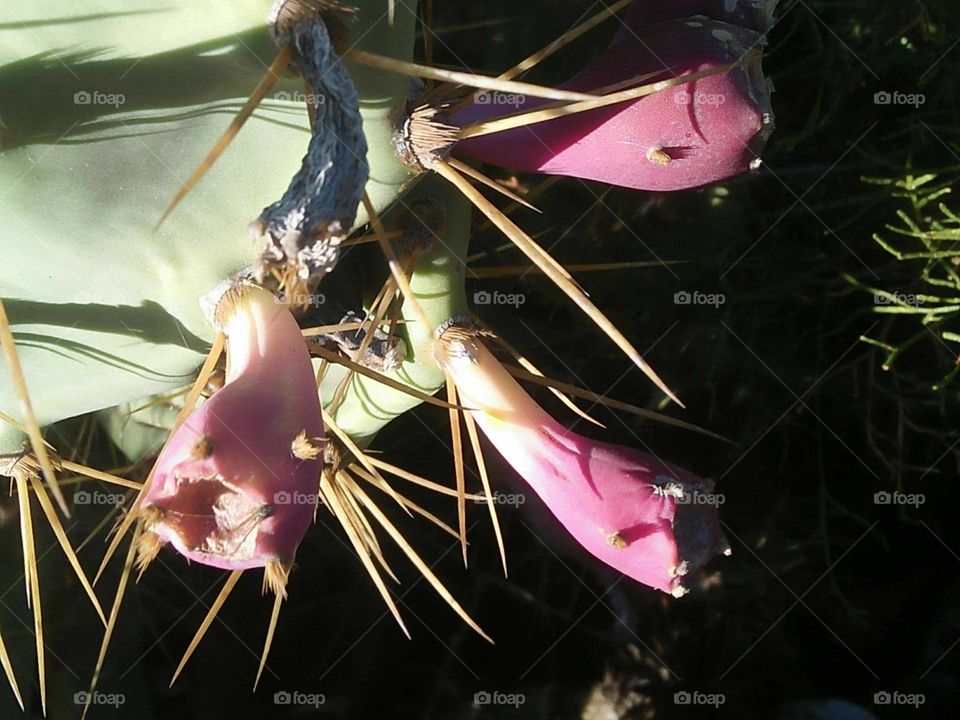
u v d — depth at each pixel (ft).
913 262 0.95
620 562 0.54
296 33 0.42
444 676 1.04
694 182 0.54
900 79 0.95
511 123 0.49
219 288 0.50
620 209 0.97
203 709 1.01
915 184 0.88
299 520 0.40
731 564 1.02
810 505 1.02
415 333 0.61
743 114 0.51
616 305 1.00
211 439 0.39
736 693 1.02
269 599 1.03
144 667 1.00
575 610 1.04
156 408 0.89
